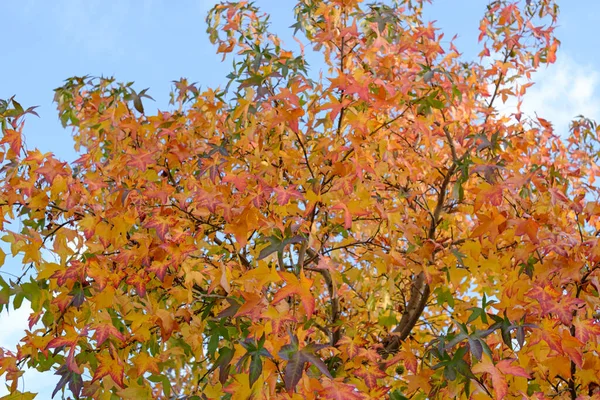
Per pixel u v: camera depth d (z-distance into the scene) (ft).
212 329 10.21
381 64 13.03
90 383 10.35
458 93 13.96
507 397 9.16
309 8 14.29
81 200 11.30
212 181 11.12
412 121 12.75
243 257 12.51
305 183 11.91
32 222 11.60
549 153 15.81
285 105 11.66
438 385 9.03
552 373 9.46
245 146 13.14
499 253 12.05
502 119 15.62
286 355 7.16
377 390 8.91
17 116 10.62
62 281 9.72
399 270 13.93
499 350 10.21
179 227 10.10
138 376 10.25
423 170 15.03
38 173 10.62
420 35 14.29
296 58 13.07
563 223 11.43
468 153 12.29
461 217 16.61
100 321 9.70
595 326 9.28
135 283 10.02
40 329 10.46
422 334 14.73
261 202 9.68
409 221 12.95
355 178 11.17
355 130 10.99
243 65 13.25
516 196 11.64
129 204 10.99
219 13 15.62
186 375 14.84
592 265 10.49
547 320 8.87
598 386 9.79
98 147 12.80
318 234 12.42
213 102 14.62
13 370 9.93
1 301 9.57
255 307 8.24
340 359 12.41
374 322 14.55
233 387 7.82
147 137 13.16
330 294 13.44
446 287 12.64
